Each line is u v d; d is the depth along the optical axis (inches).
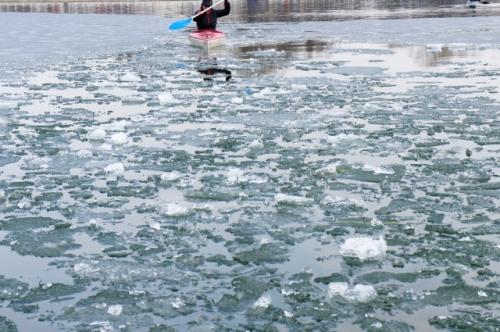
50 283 158.7
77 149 280.1
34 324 140.6
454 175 232.4
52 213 205.2
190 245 180.2
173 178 234.5
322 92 396.5
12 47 659.4
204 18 671.1
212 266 167.3
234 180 231.5
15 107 370.3
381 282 156.3
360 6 1288.1
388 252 172.2
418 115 326.0
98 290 156.0
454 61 513.0
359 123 314.0
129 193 221.6
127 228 192.9
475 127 298.5
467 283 154.3
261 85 427.2
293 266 166.4
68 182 235.0
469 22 836.0
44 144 288.7
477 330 134.0
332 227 190.1
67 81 456.1
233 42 687.7
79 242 183.6
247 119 329.4
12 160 263.3
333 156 260.2
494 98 362.6
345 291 150.3
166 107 364.2
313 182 229.0
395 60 527.5
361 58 543.8
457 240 177.8
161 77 469.4
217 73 483.8
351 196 214.4
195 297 151.9
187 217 200.1
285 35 747.4
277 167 247.6
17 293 154.6
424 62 511.8
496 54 545.0
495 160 248.2
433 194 213.6
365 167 242.1
